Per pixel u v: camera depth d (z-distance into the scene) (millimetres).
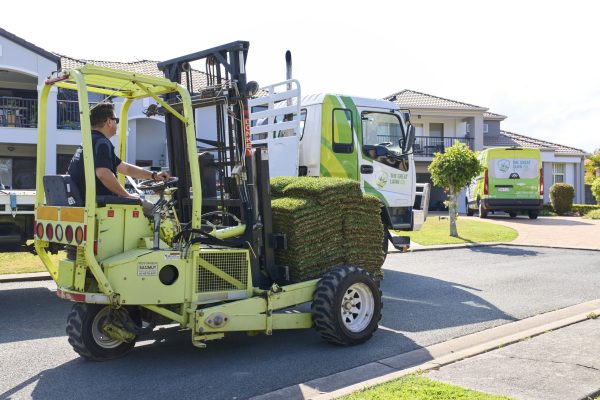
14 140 23656
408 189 11203
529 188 23641
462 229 19094
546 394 4582
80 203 5488
